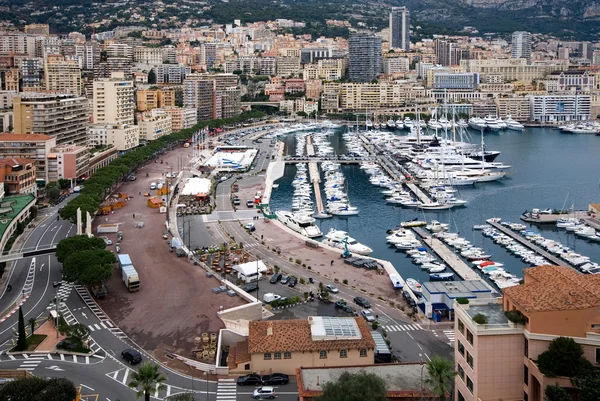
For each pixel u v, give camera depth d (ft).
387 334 610.24
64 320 623.77
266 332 530.68
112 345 570.87
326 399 397.60
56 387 425.69
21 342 559.38
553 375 380.37
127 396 480.23
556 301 402.31
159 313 643.04
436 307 651.25
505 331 406.82
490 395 409.69
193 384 500.33
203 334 579.48
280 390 490.08
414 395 429.38
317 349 511.81
